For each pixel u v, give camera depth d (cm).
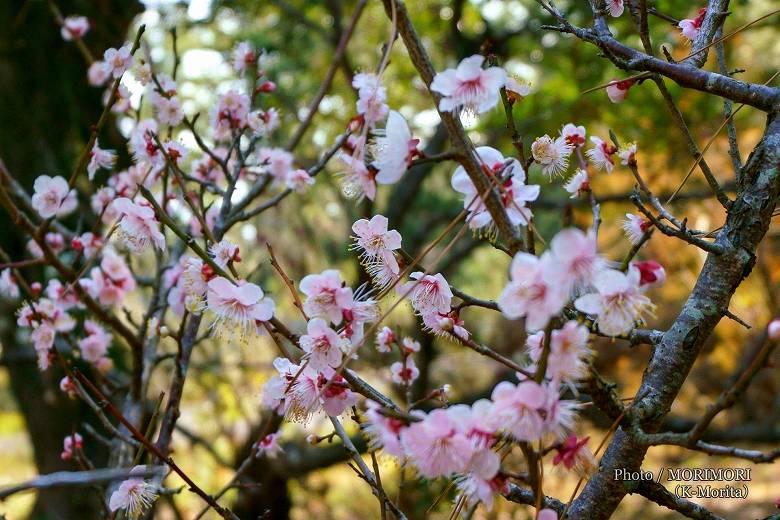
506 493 47
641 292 43
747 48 210
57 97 146
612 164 55
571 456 43
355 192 49
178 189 87
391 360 178
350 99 217
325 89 80
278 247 223
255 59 81
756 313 221
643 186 53
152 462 68
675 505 50
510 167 46
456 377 235
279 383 51
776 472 219
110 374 102
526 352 49
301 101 218
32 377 149
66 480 43
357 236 53
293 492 231
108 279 81
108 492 74
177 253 85
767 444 205
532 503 51
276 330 51
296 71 222
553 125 198
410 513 141
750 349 194
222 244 56
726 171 203
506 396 41
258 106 92
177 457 216
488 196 44
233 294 50
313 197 221
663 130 188
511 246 44
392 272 52
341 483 263
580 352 42
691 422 176
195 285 54
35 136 144
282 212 221
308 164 197
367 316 50
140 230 58
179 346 69
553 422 42
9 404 364
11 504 230
